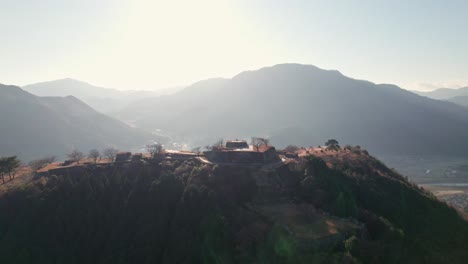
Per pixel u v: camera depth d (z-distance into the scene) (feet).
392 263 343.46
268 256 337.72
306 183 460.55
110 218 439.22
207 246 369.09
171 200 444.55
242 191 450.71
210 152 586.04
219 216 390.01
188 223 407.23
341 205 415.03
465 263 394.52
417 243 406.41
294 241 327.26
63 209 440.04
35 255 399.85
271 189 455.22
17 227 417.90
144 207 445.37
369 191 484.33
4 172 545.85
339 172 512.63
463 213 554.87
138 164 533.96
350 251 325.21
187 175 490.49
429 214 483.51
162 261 384.68
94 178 488.85
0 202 444.55
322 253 314.96
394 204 474.49
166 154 608.19
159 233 411.95
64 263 399.65
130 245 406.21
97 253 410.93
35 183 481.05
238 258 347.77
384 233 387.14
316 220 378.32
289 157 609.83
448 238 440.86
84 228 428.56
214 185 456.45
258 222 384.47
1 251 397.80
